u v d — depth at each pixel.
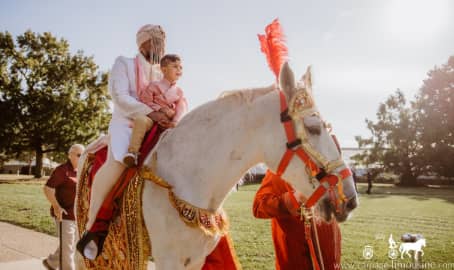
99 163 2.84
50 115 36.88
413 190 32.31
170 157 2.50
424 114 44.62
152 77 2.86
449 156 42.72
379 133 47.44
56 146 38.59
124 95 2.63
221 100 2.54
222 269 2.85
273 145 2.32
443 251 7.24
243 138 2.41
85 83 40.44
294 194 2.89
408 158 44.59
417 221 11.49
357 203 2.22
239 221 11.09
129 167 2.46
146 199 2.42
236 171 2.43
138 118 2.50
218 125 2.46
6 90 37.19
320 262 2.94
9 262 6.48
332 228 3.10
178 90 2.80
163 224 2.36
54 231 9.27
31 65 38.09
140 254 2.35
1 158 44.50
